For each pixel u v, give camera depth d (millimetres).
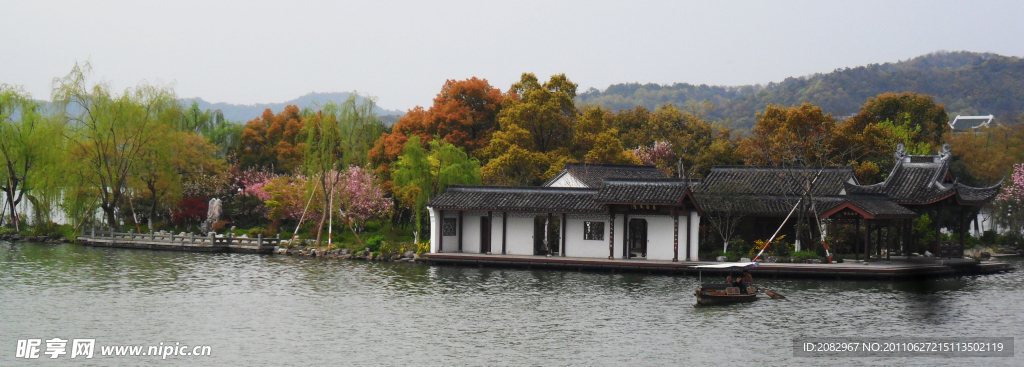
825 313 38969
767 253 54156
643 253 55531
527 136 76500
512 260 55094
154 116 75625
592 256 56312
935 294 44344
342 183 70938
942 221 71125
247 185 86000
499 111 87875
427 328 35969
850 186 56812
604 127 84438
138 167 75750
